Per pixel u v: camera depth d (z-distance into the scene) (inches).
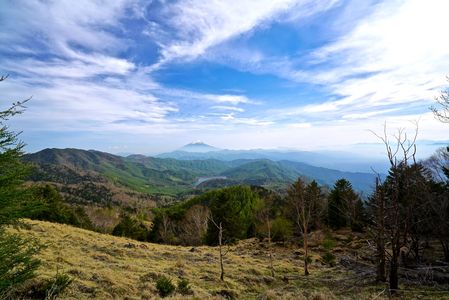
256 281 903.7
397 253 681.0
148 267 903.7
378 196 730.8
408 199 692.1
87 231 1576.0
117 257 991.0
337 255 1434.5
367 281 811.4
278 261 1325.0
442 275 761.6
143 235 2342.5
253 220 2316.7
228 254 1421.0
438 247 1133.1
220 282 832.3
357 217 1745.8
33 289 493.4
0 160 310.7
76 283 589.9
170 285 655.8
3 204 313.1
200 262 1108.5
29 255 333.1
